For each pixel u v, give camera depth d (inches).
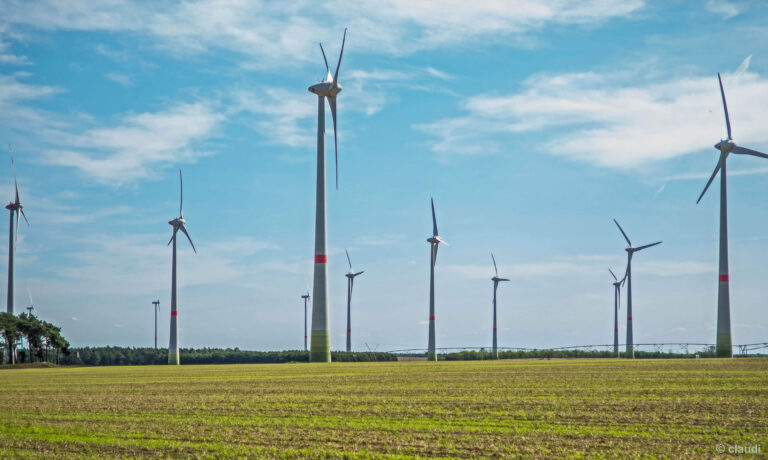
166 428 944.3
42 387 1753.2
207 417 1046.4
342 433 874.1
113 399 1358.3
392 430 888.9
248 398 1321.4
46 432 928.9
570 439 807.7
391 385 1572.3
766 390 1246.9
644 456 715.4
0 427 979.9
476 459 717.9
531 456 724.0
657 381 1502.2
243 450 785.6
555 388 1395.2
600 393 1264.8
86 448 812.6
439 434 853.8
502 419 964.6
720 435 816.3
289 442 824.3
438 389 1433.3
